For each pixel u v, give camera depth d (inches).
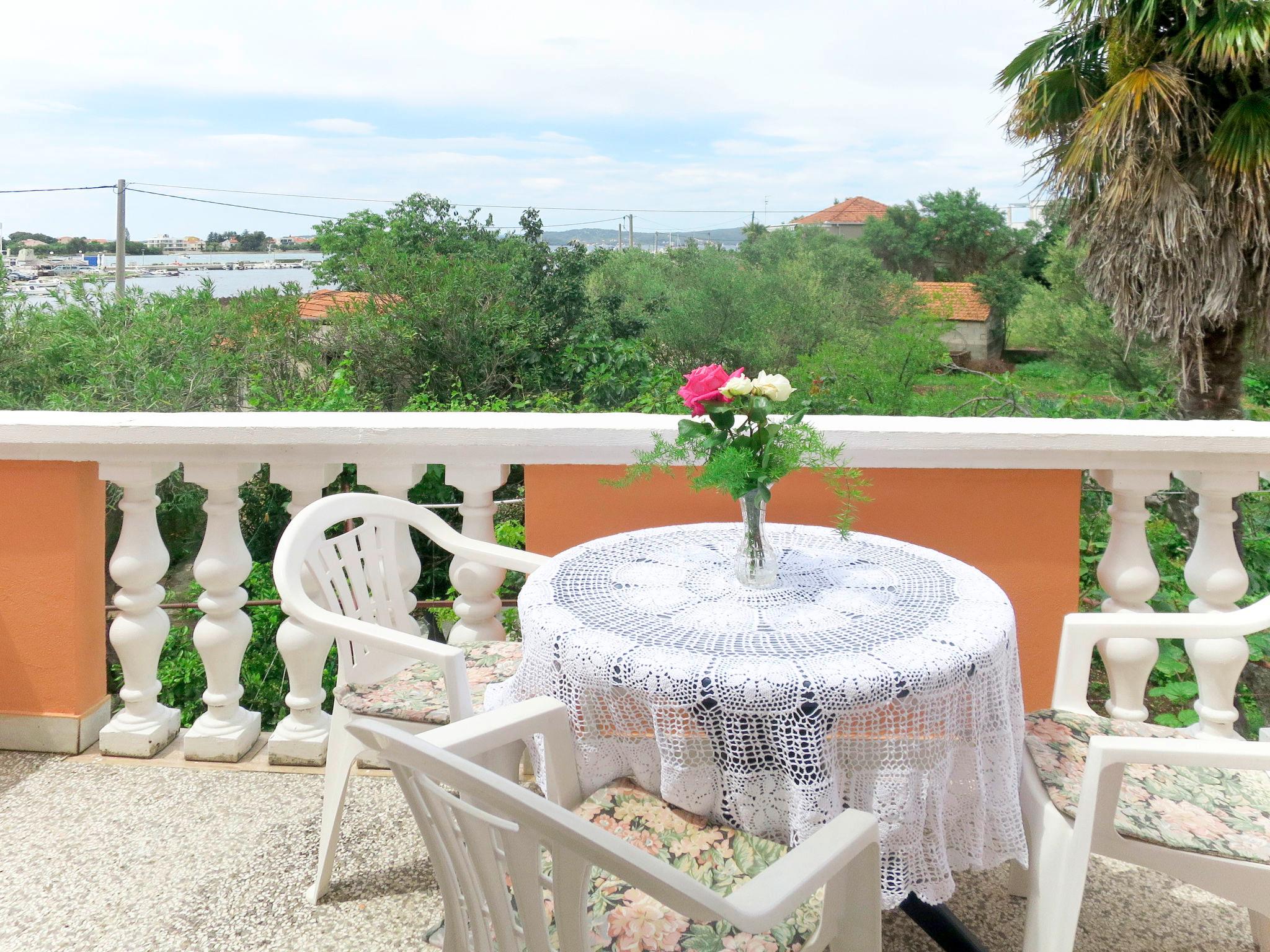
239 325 580.4
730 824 60.7
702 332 934.4
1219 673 99.5
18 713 109.3
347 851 91.2
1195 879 61.1
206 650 106.9
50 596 107.1
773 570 74.1
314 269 766.5
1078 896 62.9
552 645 64.6
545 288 819.4
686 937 52.8
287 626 105.3
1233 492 98.3
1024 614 106.3
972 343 1107.3
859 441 101.3
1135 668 100.8
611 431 101.7
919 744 58.7
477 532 106.4
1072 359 714.2
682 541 87.5
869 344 681.0
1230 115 267.4
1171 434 96.8
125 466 103.8
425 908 82.9
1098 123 282.4
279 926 80.6
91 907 82.6
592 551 84.6
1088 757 61.5
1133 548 101.7
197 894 84.6
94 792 101.2
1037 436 98.9
